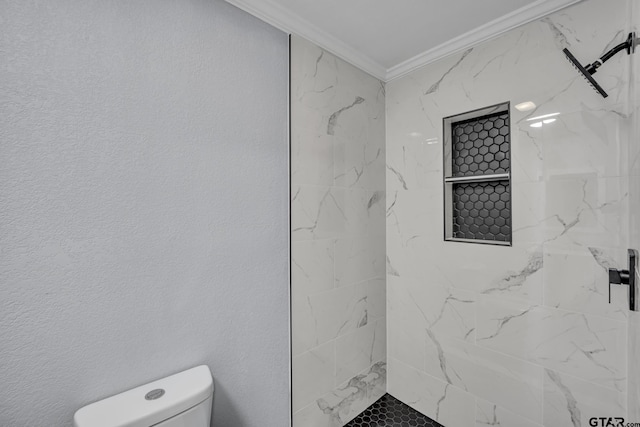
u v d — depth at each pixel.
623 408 0.98
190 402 0.84
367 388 1.62
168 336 0.93
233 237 1.09
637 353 0.78
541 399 1.17
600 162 1.02
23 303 0.71
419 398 1.59
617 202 0.99
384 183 1.72
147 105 0.89
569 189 1.09
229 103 1.08
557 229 1.12
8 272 0.69
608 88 1.00
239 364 1.11
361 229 1.59
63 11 0.75
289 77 1.27
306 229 1.34
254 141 1.15
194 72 0.99
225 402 1.07
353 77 1.54
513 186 1.23
